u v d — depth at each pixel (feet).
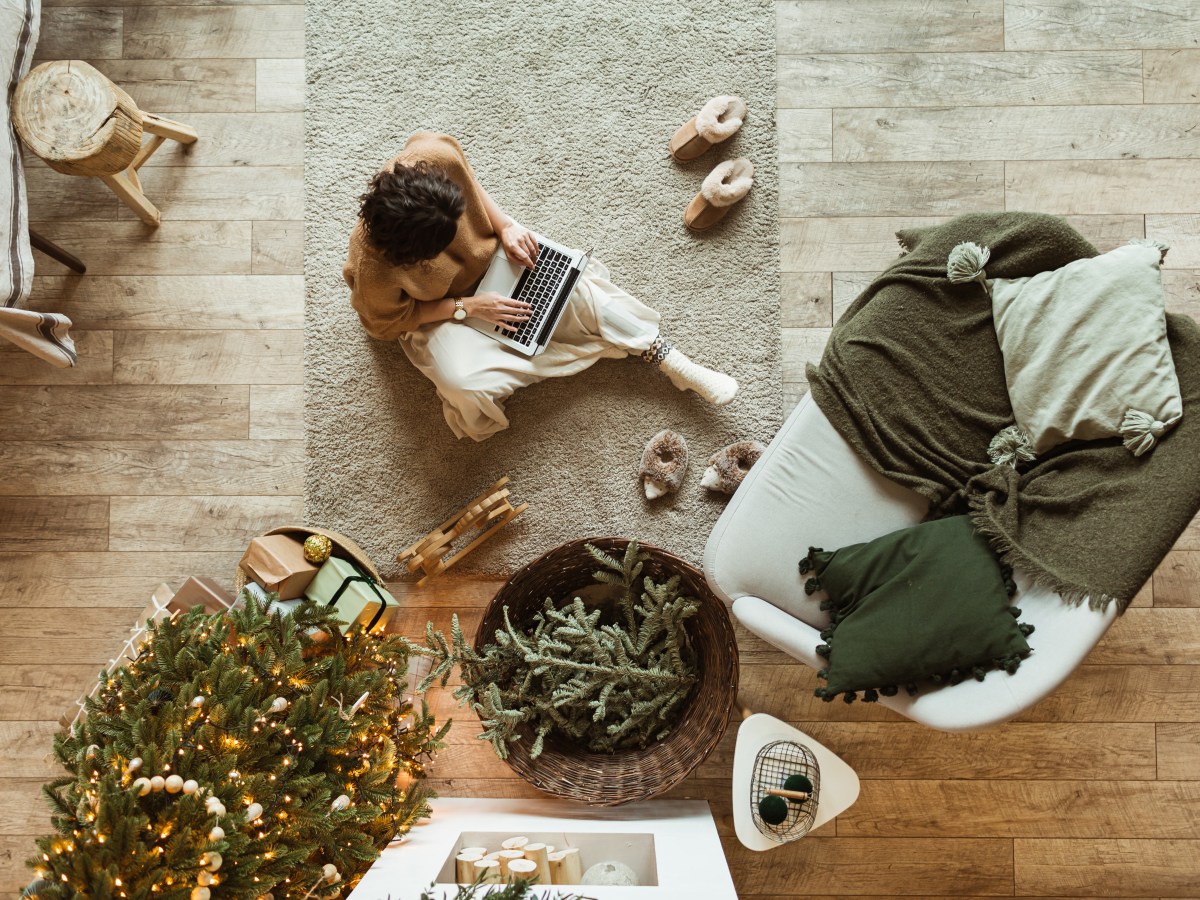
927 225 6.91
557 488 6.88
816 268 6.93
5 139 5.60
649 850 5.69
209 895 4.23
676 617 6.01
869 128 6.95
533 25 6.89
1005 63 6.95
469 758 6.82
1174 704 6.77
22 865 6.75
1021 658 5.10
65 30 6.97
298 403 6.96
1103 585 4.93
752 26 6.90
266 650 5.35
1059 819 6.77
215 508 6.93
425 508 6.88
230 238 6.95
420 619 6.88
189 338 6.96
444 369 6.29
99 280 6.94
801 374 6.90
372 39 6.88
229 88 6.95
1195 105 6.91
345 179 6.89
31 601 6.92
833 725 6.82
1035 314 5.34
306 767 5.08
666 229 6.91
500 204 6.89
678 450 6.69
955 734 6.81
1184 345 5.17
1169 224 6.88
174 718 4.75
